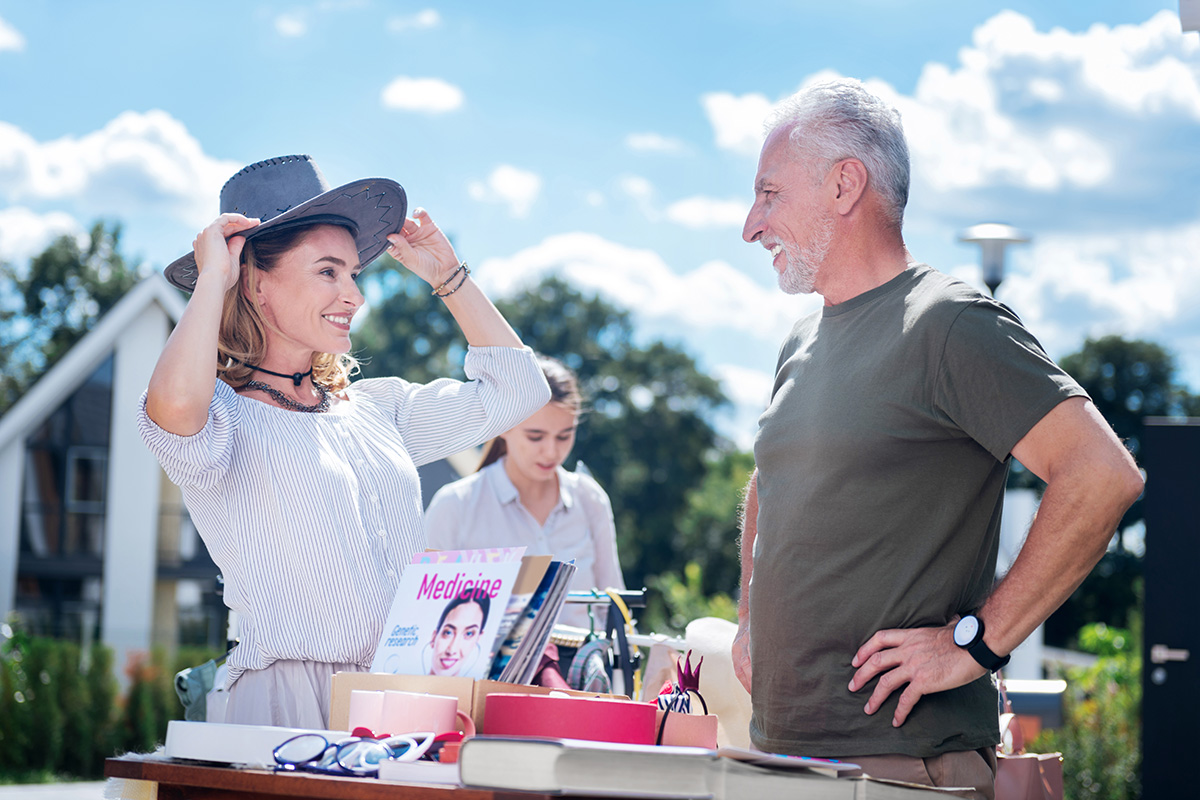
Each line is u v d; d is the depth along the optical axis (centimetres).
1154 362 5425
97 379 2686
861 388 228
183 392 218
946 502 222
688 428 5447
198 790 182
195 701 310
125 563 2669
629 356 5572
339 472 244
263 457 237
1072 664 1310
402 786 157
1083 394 212
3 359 5175
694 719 195
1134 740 870
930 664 213
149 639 1975
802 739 226
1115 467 204
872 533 223
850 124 244
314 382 268
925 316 223
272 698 232
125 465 2686
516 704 181
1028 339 217
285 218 245
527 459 442
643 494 5334
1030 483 3231
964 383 216
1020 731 308
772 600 234
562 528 460
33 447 2631
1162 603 723
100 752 1571
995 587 215
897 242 246
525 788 151
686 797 156
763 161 255
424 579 211
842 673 224
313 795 164
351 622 235
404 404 281
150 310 2708
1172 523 728
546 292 5612
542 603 195
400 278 5131
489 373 286
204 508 238
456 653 195
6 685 1540
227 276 237
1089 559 206
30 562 2619
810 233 246
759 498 248
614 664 326
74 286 5297
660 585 3219
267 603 233
